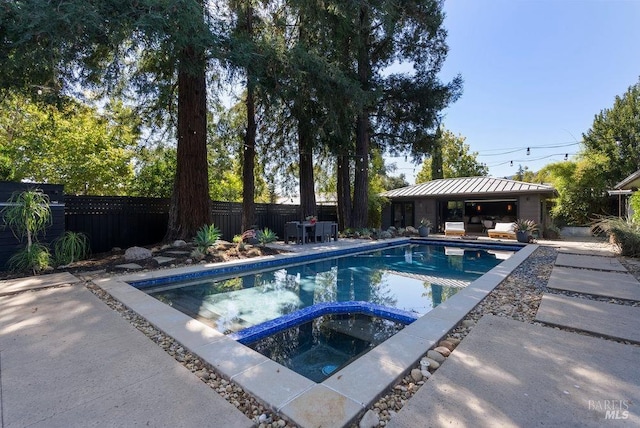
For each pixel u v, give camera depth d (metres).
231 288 5.74
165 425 1.64
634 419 1.67
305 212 13.02
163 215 9.40
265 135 13.25
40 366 2.27
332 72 8.69
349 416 1.72
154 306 3.68
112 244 8.37
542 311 3.46
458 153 27.56
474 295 4.12
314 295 5.34
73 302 3.83
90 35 5.18
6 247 5.46
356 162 13.95
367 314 4.34
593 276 5.30
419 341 2.70
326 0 8.91
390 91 12.66
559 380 2.06
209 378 2.16
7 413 1.73
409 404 1.83
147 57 8.20
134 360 2.38
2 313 3.43
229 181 16.80
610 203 15.76
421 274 7.11
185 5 5.43
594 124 18.70
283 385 2.03
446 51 12.73
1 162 8.30
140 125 10.45
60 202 6.16
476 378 2.10
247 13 9.53
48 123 9.48
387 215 18.50
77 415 1.72
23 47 4.96
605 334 2.82
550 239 13.19
